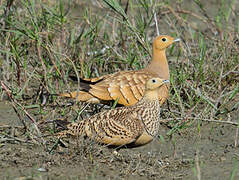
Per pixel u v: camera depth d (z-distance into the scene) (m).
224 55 18.58
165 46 15.88
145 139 12.97
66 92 16.55
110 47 18.58
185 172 12.40
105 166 12.59
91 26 18.72
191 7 27.12
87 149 12.83
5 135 14.39
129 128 12.68
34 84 18.42
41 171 12.25
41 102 17.17
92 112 15.90
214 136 14.87
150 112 12.89
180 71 17.67
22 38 18.92
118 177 12.02
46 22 17.44
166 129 15.39
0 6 18.30
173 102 16.09
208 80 17.89
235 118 16.05
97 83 14.99
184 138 14.76
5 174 12.08
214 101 16.39
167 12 21.52
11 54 17.02
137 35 17.31
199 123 14.87
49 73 16.91
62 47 18.31
